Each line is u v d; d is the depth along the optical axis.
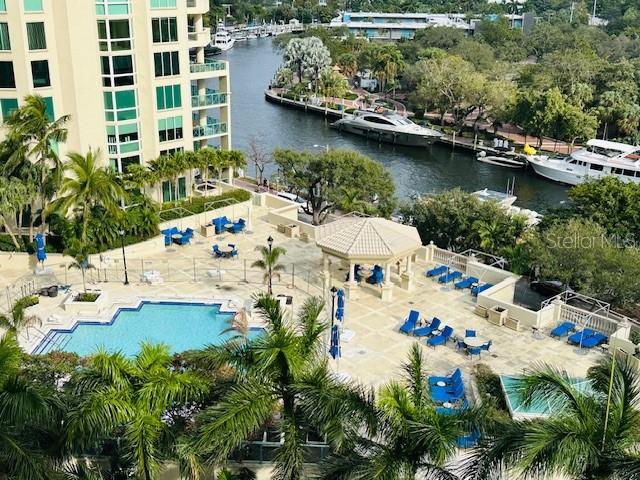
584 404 19.08
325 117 123.56
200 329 37.50
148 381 21.38
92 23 51.28
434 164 98.12
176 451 20.84
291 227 51.03
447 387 30.78
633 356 33.41
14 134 43.09
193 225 52.84
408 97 129.75
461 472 22.80
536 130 97.12
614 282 39.94
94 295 39.34
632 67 109.62
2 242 45.91
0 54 48.44
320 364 22.27
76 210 46.59
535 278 47.84
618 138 106.81
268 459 24.89
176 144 59.00
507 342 36.28
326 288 42.03
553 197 84.62
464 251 51.69
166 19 55.00
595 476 17.83
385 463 19.09
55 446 20.77
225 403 20.92
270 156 90.31
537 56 162.25
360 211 59.81
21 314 32.50
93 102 52.97
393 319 38.69
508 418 23.94
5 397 19.84
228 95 63.97
